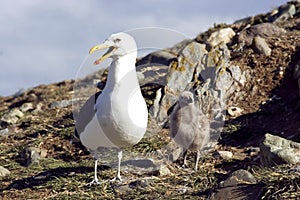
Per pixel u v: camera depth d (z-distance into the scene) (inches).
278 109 431.8
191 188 323.3
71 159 411.2
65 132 448.1
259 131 407.5
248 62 489.1
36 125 488.7
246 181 300.0
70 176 364.8
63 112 513.3
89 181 349.7
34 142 442.3
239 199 290.4
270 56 491.5
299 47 493.0
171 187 327.3
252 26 536.7
